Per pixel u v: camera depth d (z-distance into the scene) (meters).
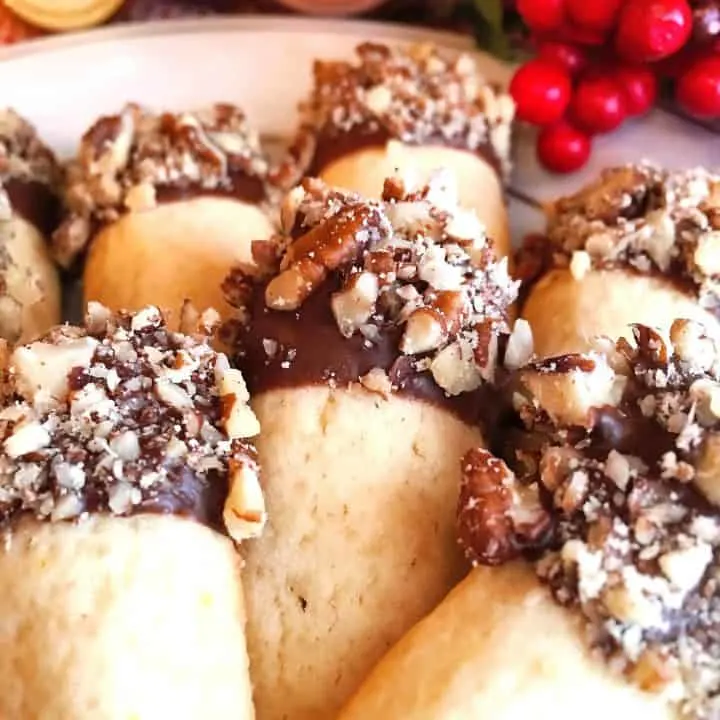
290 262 0.18
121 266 0.22
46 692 0.15
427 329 0.17
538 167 0.24
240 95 0.25
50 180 0.23
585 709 0.15
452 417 0.18
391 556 0.17
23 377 0.17
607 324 0.20
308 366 0.18
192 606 0.16
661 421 0.16
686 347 0.17
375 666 0.17
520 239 0.24
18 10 0.26
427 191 0.19
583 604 0.15
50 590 0.16
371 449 0.18
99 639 0.15
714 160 0.24
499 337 0.18
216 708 0.16
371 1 0.26
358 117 0.23
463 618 0.16
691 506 0.15
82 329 0.18
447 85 0.23
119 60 0.25
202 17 0.26
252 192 0.22
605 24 0.23
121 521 0.16
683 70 0.23
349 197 0.19
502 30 0.25
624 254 0.20
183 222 0.22
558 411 0.16
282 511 0.18
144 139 0.22
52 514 0.16
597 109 0.23
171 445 0.16
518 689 0.15
